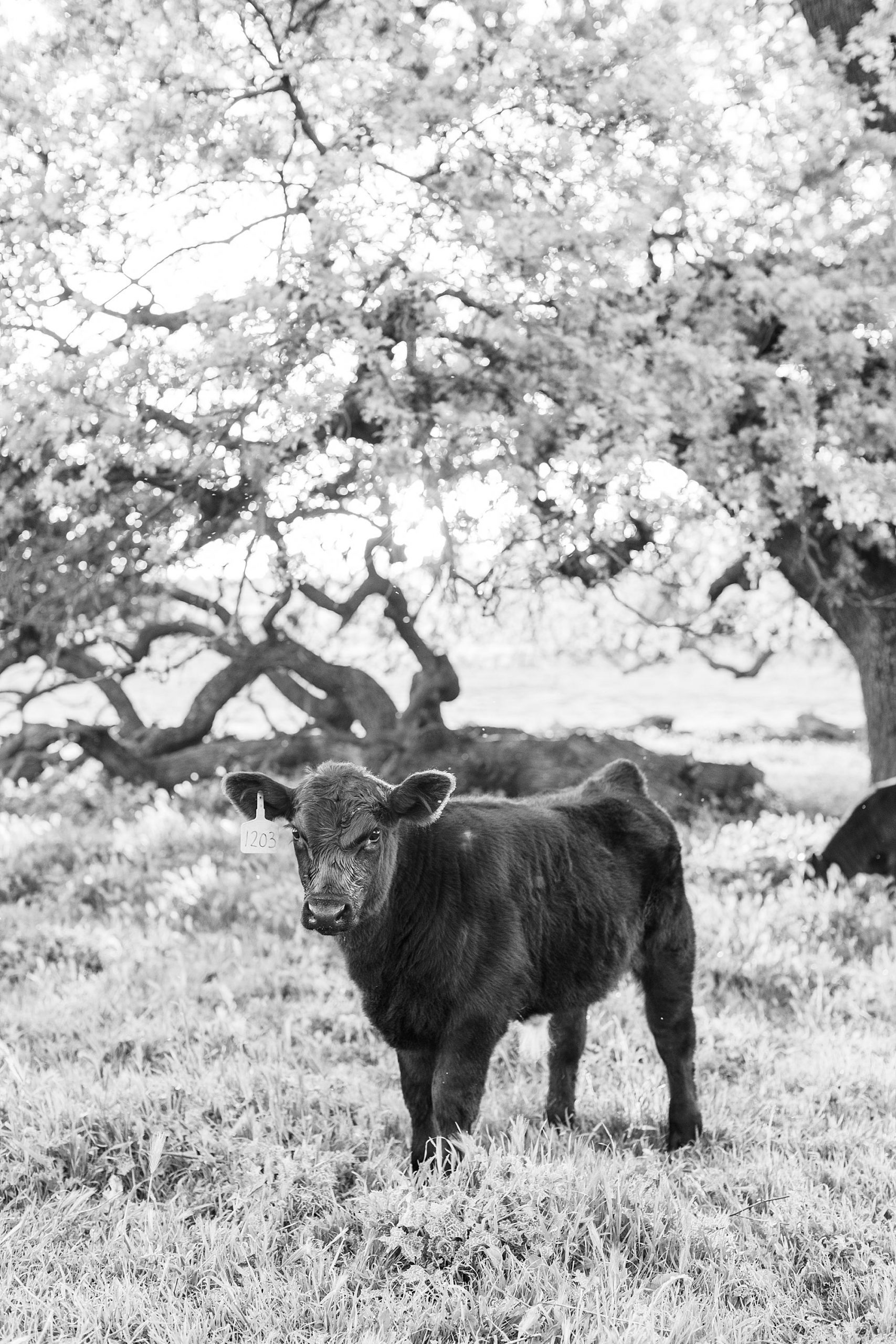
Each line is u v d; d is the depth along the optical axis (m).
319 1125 5.19
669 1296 3.79
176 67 8.59
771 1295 3.82
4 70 8.63
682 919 5.83
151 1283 3.87
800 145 10.32
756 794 14.56
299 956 8.22
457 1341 3.49
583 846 5.59
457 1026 4.91
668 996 5.69
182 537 9.84
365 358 8.80
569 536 9.43
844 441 10.49
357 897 4.58
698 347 9.20
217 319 8.46
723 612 15.38
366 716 15.20
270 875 10.04
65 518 10.17
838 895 9.51
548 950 5.29
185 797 14.49
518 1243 3.92
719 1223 4.16
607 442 9.02
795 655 21.20
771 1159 4.90
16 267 8.57
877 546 12.94
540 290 9.12
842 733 26.61
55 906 9.66
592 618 16.19
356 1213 4.19
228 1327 3.61
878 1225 4.29
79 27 8.56
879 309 10.00
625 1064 6.20
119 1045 6.29
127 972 7.68
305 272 8.73
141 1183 4.62
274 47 9.08
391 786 4.87
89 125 8.52
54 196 8.12
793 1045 6.65
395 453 8.69
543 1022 6.40
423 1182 4.30
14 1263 3.99
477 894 4.99
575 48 9.11
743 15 10.55
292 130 9.16
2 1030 6.68
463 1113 4.82
